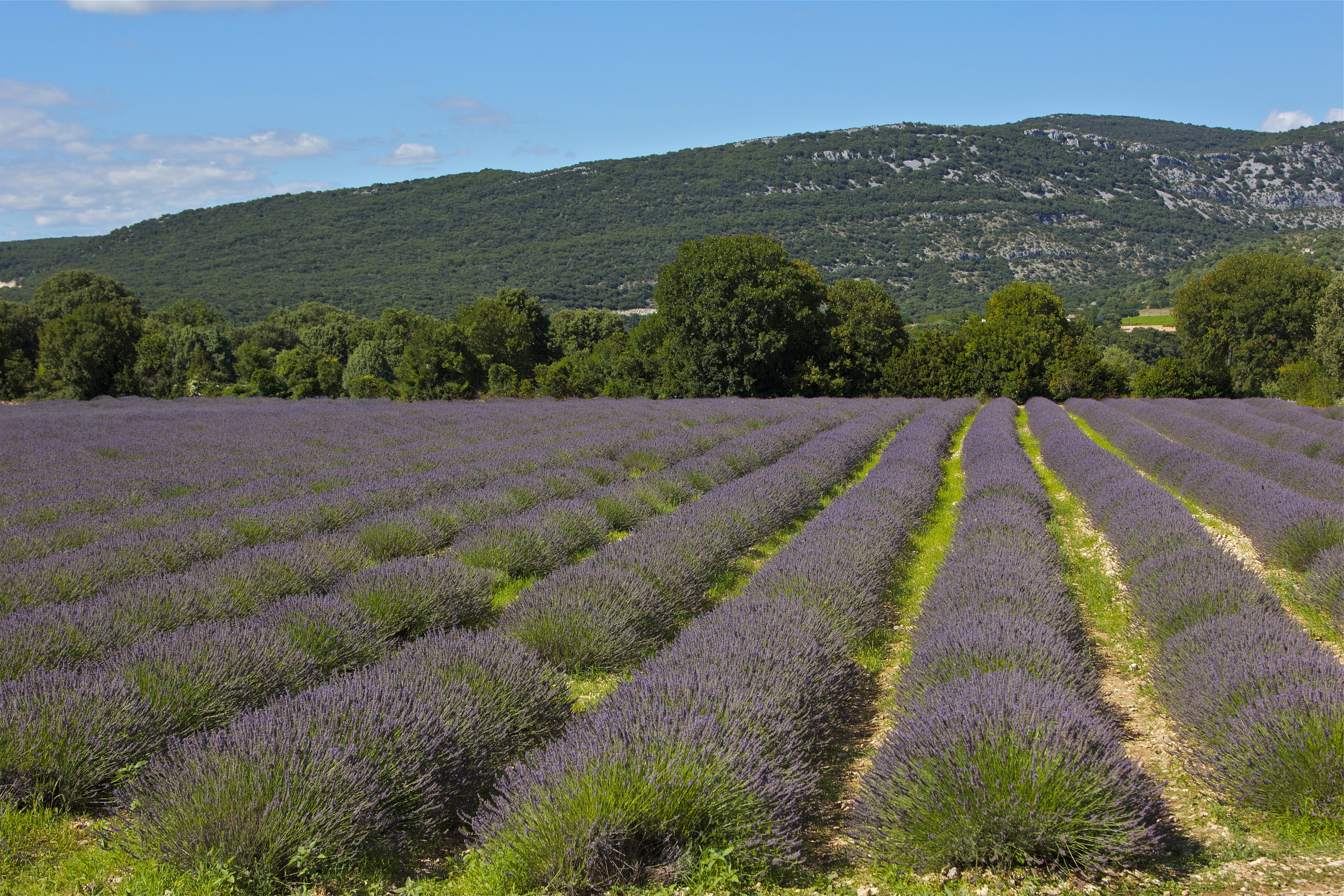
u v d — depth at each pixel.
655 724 3.73
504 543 8.32
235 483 13.52
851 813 3.74
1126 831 3.17
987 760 3.37
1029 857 3.23
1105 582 8.06
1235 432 21.89
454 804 3.78
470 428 22.91
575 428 21.67
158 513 10.11
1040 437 22.27
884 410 29.00
